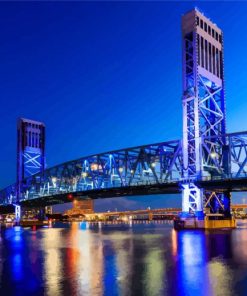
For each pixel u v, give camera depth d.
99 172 139.00
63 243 72.62
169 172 112.06
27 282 31.47
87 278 32.66
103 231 137.75
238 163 101.56
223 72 116.94
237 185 100.12
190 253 50.09
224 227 108.75
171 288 28.56
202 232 93.75
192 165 105.81
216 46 116.50
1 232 130.25
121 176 127.38
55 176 169.00
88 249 58.66
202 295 26.55
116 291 27.81
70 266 39.78
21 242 76.50
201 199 104.56
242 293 26.92
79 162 151.25
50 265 40.81
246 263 40.38
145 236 94.19
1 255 51.44
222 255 47.47
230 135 101.75
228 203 111.62
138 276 33.28
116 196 147.62
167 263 41.00
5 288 29.38
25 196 192.00
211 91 115.44
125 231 137.00
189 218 104.38
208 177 103.94
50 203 189.62
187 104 109.12
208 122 110.19
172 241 70.50
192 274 34.06
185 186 105.88
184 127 108.25
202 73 110.56
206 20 114.50
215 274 33.97
